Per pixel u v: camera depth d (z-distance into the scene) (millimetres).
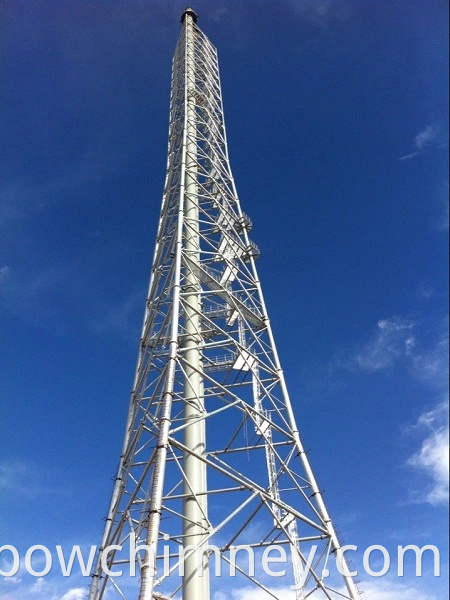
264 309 38000
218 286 39250
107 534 29812
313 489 29047
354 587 25266
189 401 31422
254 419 31188
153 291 40312
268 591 27281
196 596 26938
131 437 33625
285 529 27781
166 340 35250
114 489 31641
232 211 44406
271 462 32750
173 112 54906
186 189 43688
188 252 39000
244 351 34188
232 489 29312
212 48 63344
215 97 57062
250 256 41188
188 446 31500
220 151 50375
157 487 22281
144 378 34312
